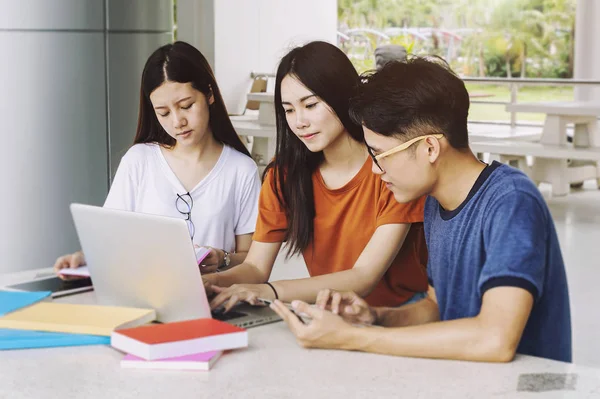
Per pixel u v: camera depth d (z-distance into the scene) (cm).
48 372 143
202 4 782
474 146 596
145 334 149
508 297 144
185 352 146
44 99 374
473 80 686
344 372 142
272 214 209
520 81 664
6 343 155
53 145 379
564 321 158
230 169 237
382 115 154
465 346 145
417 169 156
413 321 175
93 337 157
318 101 188
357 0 1608
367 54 1227
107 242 173
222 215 235
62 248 388
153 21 408
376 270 192
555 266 155
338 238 203
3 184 370
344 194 199
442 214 164
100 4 386
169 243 161
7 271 375
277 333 163
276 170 204
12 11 363
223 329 152
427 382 137
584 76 924
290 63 190
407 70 156
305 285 189
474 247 157
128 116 402
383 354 150
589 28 917
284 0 852
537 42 1609
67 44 378
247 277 204
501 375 140
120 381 139
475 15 1608
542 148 573
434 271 169
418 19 1614
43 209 380
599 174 686
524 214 149
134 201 239
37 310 170
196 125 225
